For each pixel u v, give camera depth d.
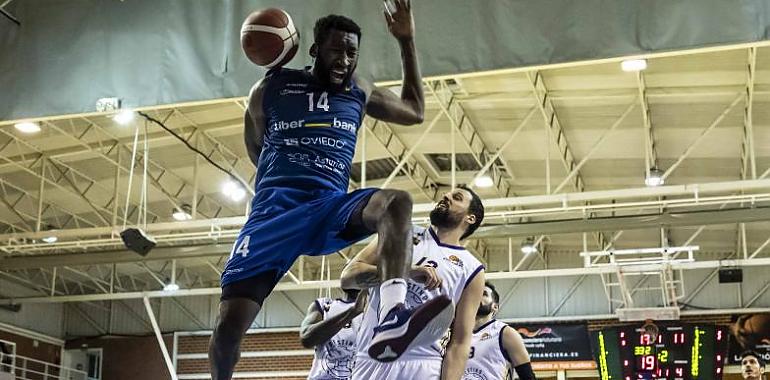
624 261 24.98
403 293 3.61
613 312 27.56
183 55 10.96
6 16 11.66
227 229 23.58
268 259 3.90
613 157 20.30
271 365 29.78
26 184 22.50
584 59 9.77
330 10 10.46
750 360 9.59
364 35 10.35
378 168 22.38
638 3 9.73
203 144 19.89
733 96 16.45
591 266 22.48
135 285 31.44
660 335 23.52
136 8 11.30
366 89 4.46
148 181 22.33
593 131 18.83
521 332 27.64
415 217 19.86
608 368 23.92
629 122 18.22
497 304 7.53
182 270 30.59
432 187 23.38
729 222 17.28
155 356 31.12
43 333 31.05
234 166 21.47
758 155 19.22
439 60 10.18
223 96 10.70
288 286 23.97
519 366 7.31
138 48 11.15
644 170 21.02
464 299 5.35
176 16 11.11
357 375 5.13
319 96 4.12
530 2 10.07
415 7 10.37
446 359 5.23
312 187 4.00
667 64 15.45
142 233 17.61
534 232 18.34
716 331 23.19
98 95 11.11
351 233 3.96
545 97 17.25
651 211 23.72
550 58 9.87
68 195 23.30
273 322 30.25
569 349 27.19
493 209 23.30
